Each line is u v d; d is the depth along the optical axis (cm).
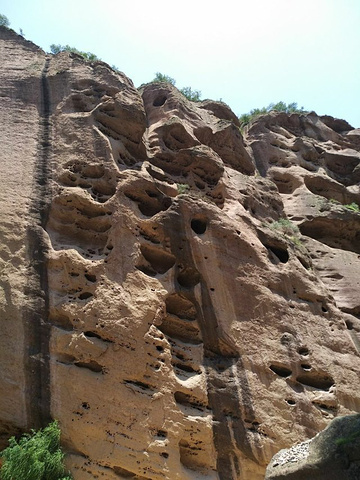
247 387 1136
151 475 943
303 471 717
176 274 1252
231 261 1328
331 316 1416
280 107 2855
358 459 658
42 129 1446
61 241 1225
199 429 1039
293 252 1525
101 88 1622
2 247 1127
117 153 1450
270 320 1281
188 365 1138
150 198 1373
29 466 840
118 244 1219
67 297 1104
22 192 1258
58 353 1027
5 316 1028
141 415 1000
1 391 948
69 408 967
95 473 923
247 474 1036
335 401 1211
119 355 1054
